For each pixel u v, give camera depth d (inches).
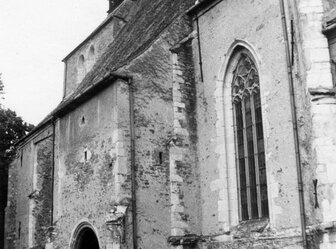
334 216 450.6
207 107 665.6
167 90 705.0
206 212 638.5
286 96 538.0
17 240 1056.8
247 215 590.9
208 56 677.9
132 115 665.0
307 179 495.5
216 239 613.3
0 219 1407.5
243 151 612.7
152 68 700.7
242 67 632.4
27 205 1031.0
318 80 485.7
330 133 469.4
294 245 501.4
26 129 1555.1
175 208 633.6
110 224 611.2
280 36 557.3
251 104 609.6
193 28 727.1
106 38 1060.5
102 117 701.9
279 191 530.3
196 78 695.1
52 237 780.0
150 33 792.9
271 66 564.7
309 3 507.8
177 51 692.7
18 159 1143.0
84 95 745.6
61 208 781.3
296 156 510.0
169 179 666.8
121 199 624.1
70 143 789.2
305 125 501.0
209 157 648.4
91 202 695.1
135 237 617.3
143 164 653.9
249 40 605.6
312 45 495.2
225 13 657.6
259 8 596.7
